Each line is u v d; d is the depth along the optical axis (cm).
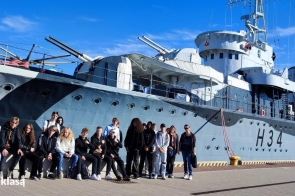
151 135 1027
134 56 1442
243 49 2219
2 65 1005
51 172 869
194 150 1069
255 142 1983
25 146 826
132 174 1034
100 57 1512
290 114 2384
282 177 1255
